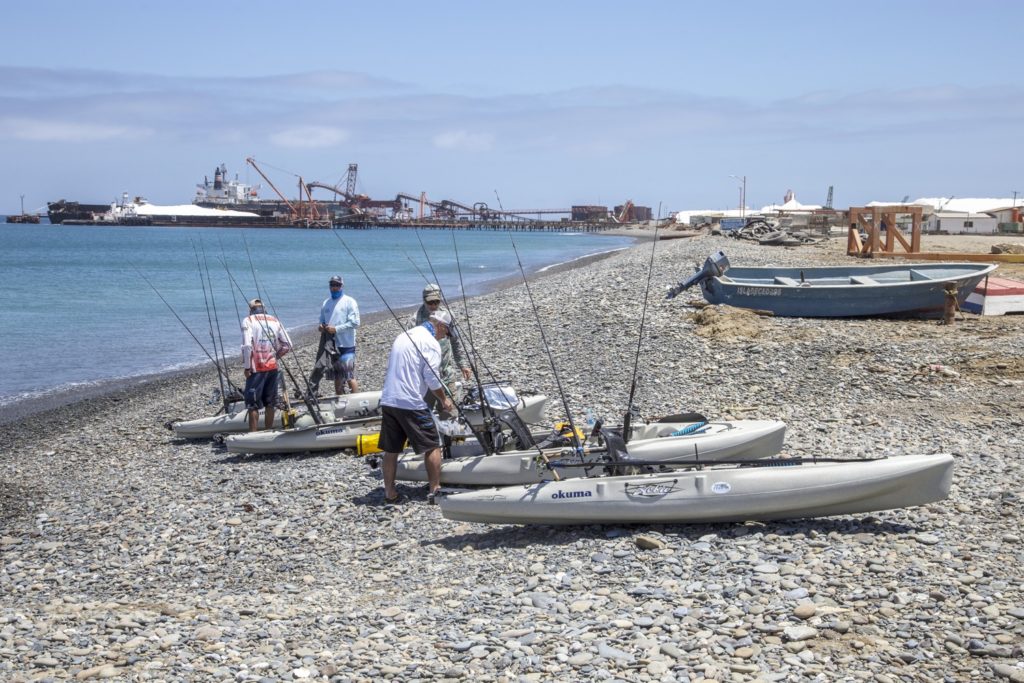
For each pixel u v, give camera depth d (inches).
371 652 223.5
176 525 356.5
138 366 874.8
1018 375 532.4
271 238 5457.7
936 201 3981.3
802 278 828.6
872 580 241.4
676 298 857.5
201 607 271.9
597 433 339.3
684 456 333.7
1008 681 188.4
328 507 358.0
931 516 289.3
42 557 340.2
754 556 261.9
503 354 670.5
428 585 273.0
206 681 212.4
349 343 518.6
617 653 211.3
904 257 1272.1
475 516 302.8
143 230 7322.8
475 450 365.4
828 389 516.4
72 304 1438.2
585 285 1087.6
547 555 282.0
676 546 276.7
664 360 603.5
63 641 245.8
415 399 341.1
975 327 692.1
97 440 549.0
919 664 198.4
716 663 203.2
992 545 264.4
